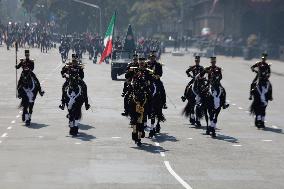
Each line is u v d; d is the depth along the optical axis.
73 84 48.12
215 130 52.16
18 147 42.94
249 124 56.19
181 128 52.72
